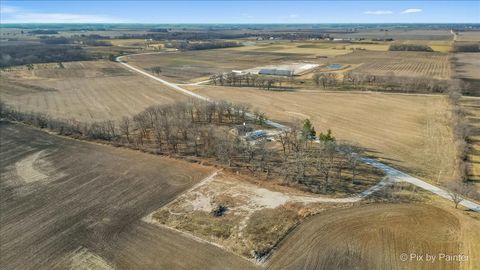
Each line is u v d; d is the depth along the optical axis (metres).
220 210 50.50
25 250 43.78
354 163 61.72
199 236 45.12
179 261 40.91
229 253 41.81
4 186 60.00
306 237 44.03
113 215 50.59
